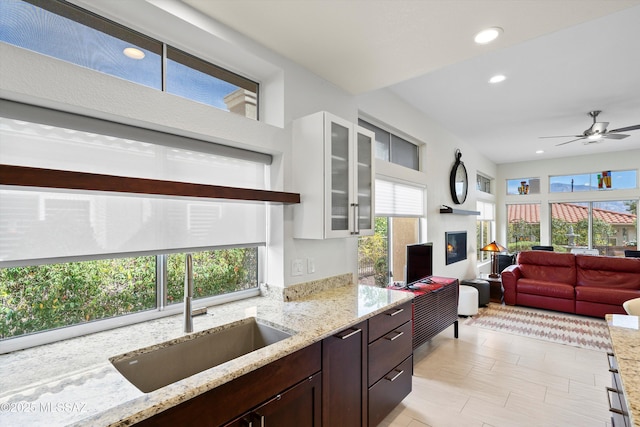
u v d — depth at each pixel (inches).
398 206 153.5
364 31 76.3
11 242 50.9
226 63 82.9
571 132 210.7
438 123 190.7
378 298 90.5
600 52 111.0
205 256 82.7
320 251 100.9
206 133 71.5
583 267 191.9
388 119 142.1
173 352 59.1
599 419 86.3
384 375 82.2
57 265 59.6
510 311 188.9
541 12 68.7
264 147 83.5
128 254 64.3
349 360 69.5
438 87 140.4
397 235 161.6
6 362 49.6
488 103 159.2
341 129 91.4
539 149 258.1
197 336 62.6
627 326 67.2
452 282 143.3
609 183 269.1
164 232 70.0
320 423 61.7
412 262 131.8
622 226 267.6
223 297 84.4
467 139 227.6
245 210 86.9
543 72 126.2
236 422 46.6
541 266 204.7
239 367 47.1
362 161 100.7
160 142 67.2
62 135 55.9
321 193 84.0
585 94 148.1
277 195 76.0
